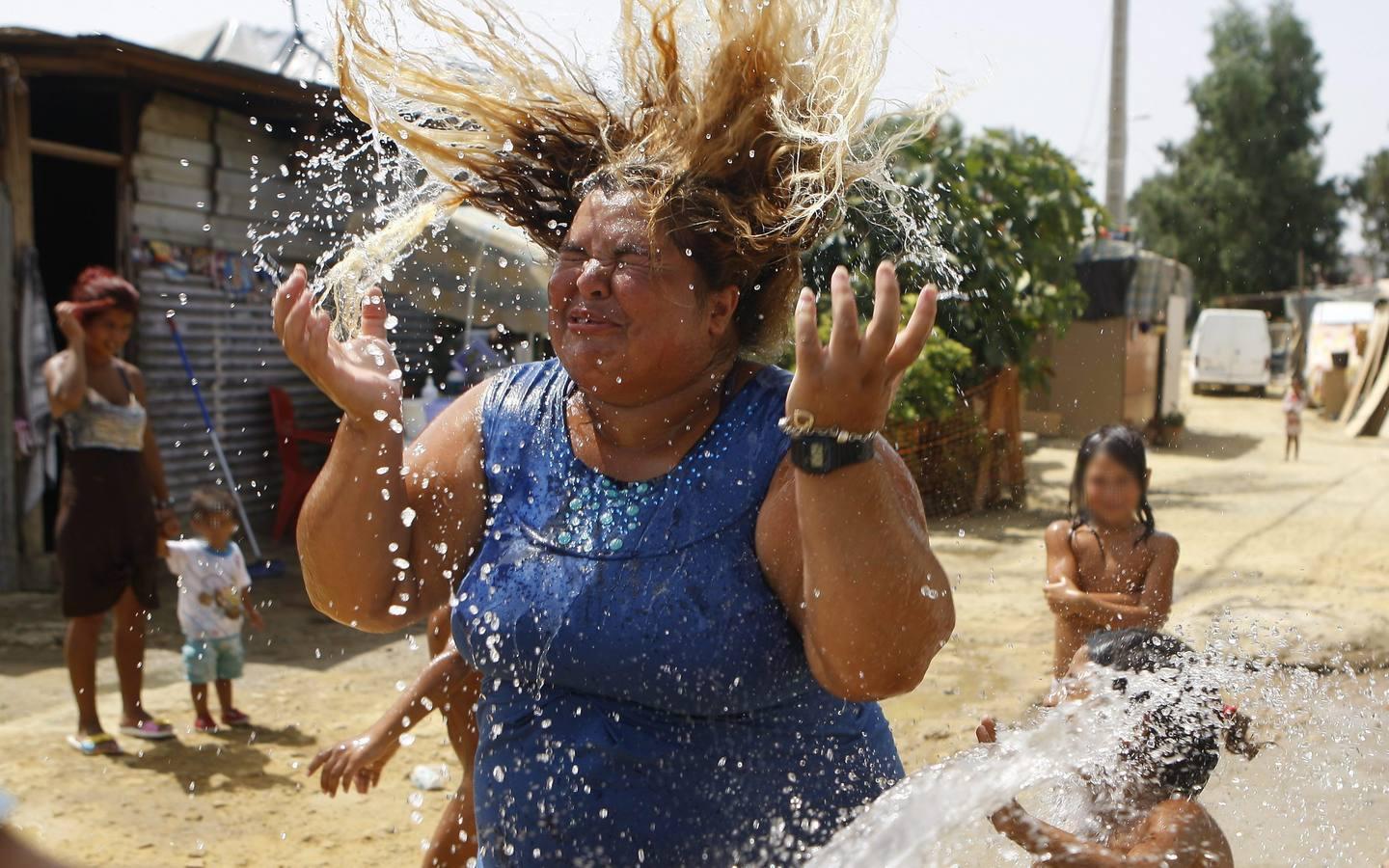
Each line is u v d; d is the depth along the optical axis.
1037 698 5.80
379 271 2.69
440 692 3.46
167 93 9.74
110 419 5.66
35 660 7.12
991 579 9.32
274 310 2.18
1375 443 22.47
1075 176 14.40
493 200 2.61
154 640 7.62
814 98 2.21
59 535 5.59
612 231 2.16
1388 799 3.49
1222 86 47.06
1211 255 46.62
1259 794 3.54
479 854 2.31
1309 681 5.01
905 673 1.99
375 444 2.26
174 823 4.88
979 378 12.66
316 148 9.47
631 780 2.11
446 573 2.38
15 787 5.18
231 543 6.06
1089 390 20.38
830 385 1.86
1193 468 18.30
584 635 2.08
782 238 2.18
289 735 5.95
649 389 2.18
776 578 2.09
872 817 2.23
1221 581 9.41
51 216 11.08
